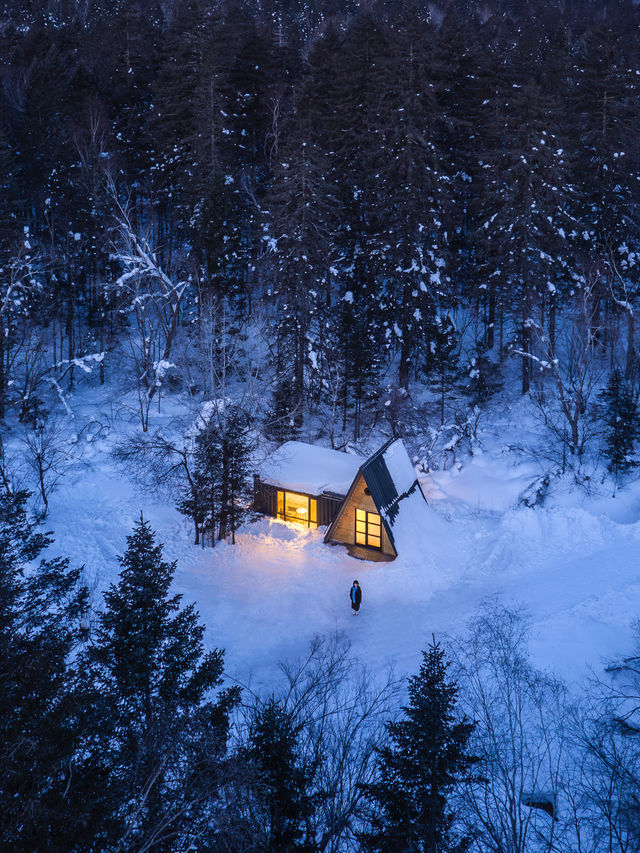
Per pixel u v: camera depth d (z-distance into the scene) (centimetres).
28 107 5528
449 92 5094
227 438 2858
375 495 2742
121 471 3394
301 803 1098
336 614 2366
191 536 2906
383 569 2677
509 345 4309
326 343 4056
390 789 1046
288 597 2456
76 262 4922
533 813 1208
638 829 1099
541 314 4106
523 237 3938
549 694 1573
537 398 4141
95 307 4978
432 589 2553
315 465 3219
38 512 2805
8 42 7300
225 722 1198
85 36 7531
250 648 2112
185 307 5028
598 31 4584
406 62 4025
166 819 927
